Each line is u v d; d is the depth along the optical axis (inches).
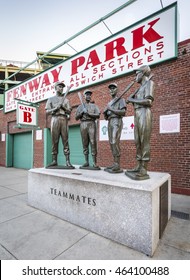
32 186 173.8
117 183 112.8
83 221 129.5
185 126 211.3
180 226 132.4
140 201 102.1
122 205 109.3
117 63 263.9
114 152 147.7
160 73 229.6
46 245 107.7
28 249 103.8
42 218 146.6
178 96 216.8
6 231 125.1
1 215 153.2
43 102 384.2
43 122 384.5
